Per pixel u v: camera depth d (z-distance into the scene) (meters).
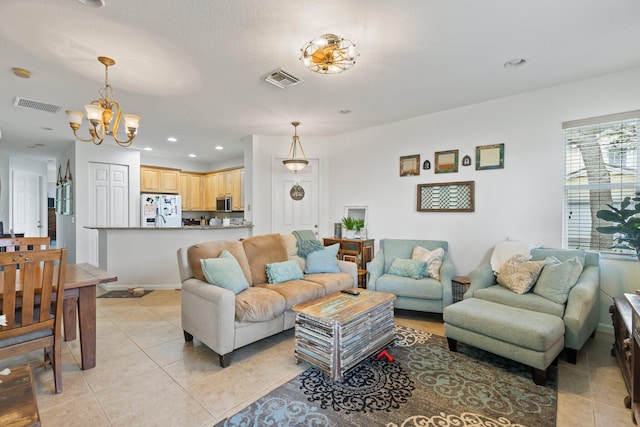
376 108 3.88
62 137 5.20
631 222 2.52
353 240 4.51
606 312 3.01
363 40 2.31
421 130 4.21
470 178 3.81
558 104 3.23
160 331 2.98
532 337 2.09
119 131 4.86
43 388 2.01
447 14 2.01
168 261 4.63
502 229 3.59
